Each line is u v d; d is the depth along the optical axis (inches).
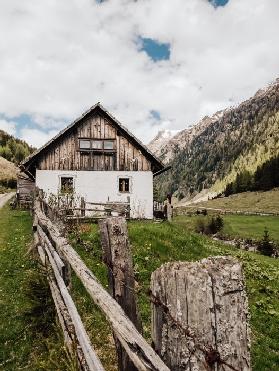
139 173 1206.3
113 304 127.1
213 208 5659.5
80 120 1193.4
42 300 284.4
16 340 271.6
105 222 139.8
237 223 2928.2
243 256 741.9
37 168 1168.8
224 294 70.4
